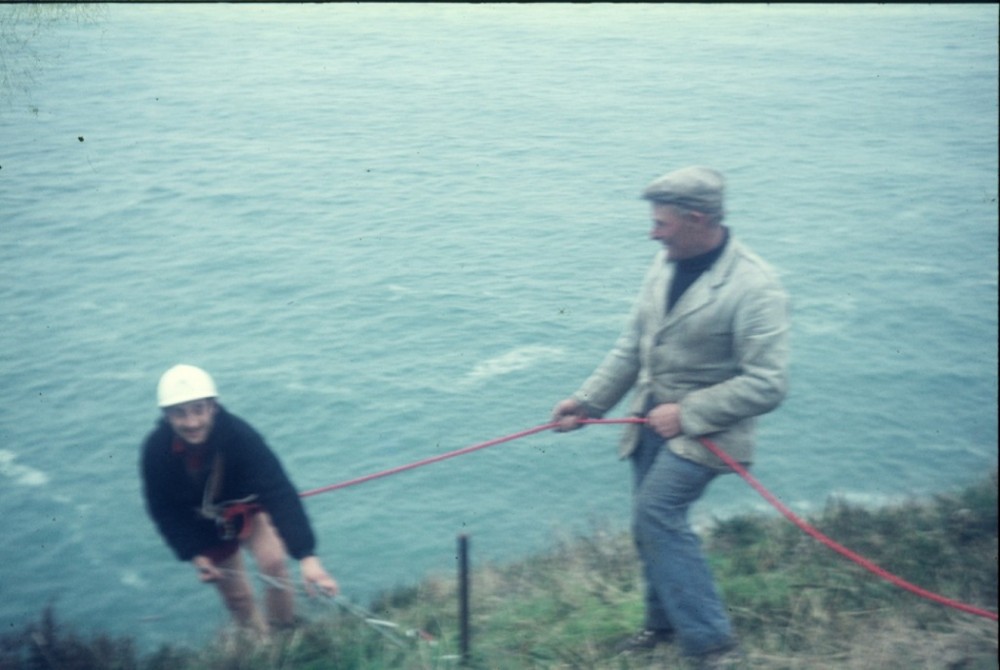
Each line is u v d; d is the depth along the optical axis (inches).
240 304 1098.7
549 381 922.7
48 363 936.3
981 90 2372.0
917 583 231.8
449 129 1956.2
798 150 1862.7
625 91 2311.8
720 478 753.0
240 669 202.8
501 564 292.0
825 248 1330.0
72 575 591.8
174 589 565.3
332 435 827.4
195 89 2164.1
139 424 824.9
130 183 1519.4
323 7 3297.2
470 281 1169.4
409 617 230.1
